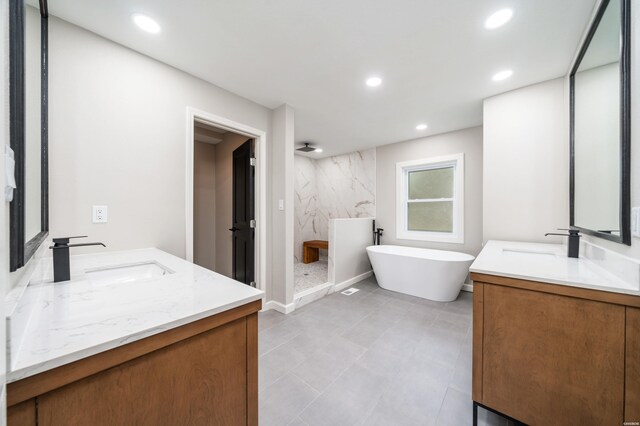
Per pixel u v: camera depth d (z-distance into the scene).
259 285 2.65
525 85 2.18
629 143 1.04
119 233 1.64
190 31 1.55
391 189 4.09
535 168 2.14
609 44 1.24
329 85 2.21
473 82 2.14
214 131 3.52
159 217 1.83
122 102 1.66
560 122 2.04
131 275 1.33
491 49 1.72
